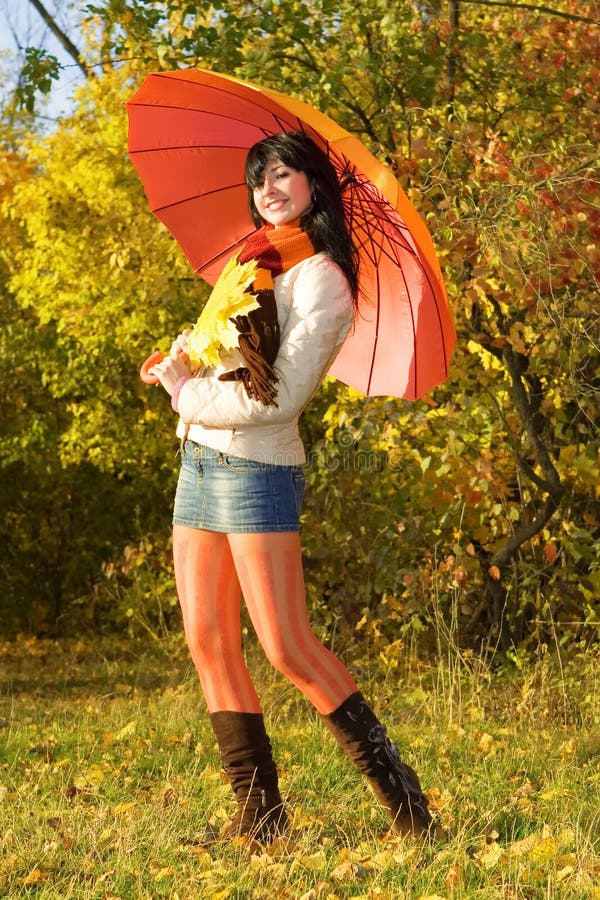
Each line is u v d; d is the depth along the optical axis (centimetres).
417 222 358
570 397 732
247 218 432
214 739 610
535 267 641
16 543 1678
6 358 1455
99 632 1678
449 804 434
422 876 352
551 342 704
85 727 662
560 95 791
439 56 755
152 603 1362
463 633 900
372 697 768
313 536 918
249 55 755
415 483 859
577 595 821
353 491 876
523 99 802
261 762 392
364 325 414
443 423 799
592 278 655
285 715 712
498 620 859
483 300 690
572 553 812
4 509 1662
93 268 1281
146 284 1112
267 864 360
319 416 1222
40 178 1381
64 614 1628
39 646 1518
